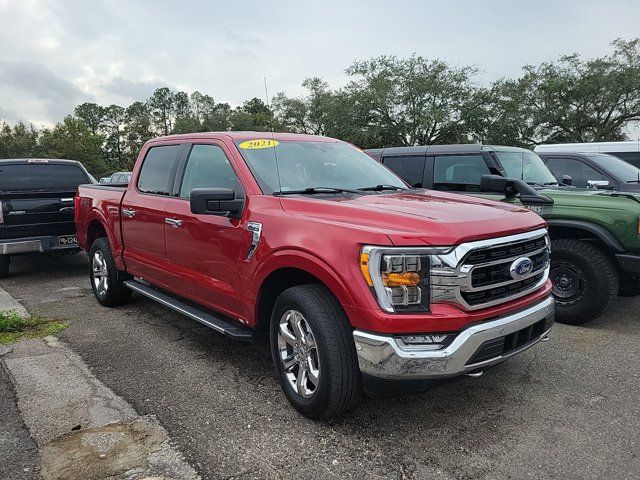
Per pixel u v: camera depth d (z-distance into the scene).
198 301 4.41
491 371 4.20
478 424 3.36
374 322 2.90
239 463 2.93
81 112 108.00
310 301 3.24
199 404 3.64
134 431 3.27
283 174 4.10
